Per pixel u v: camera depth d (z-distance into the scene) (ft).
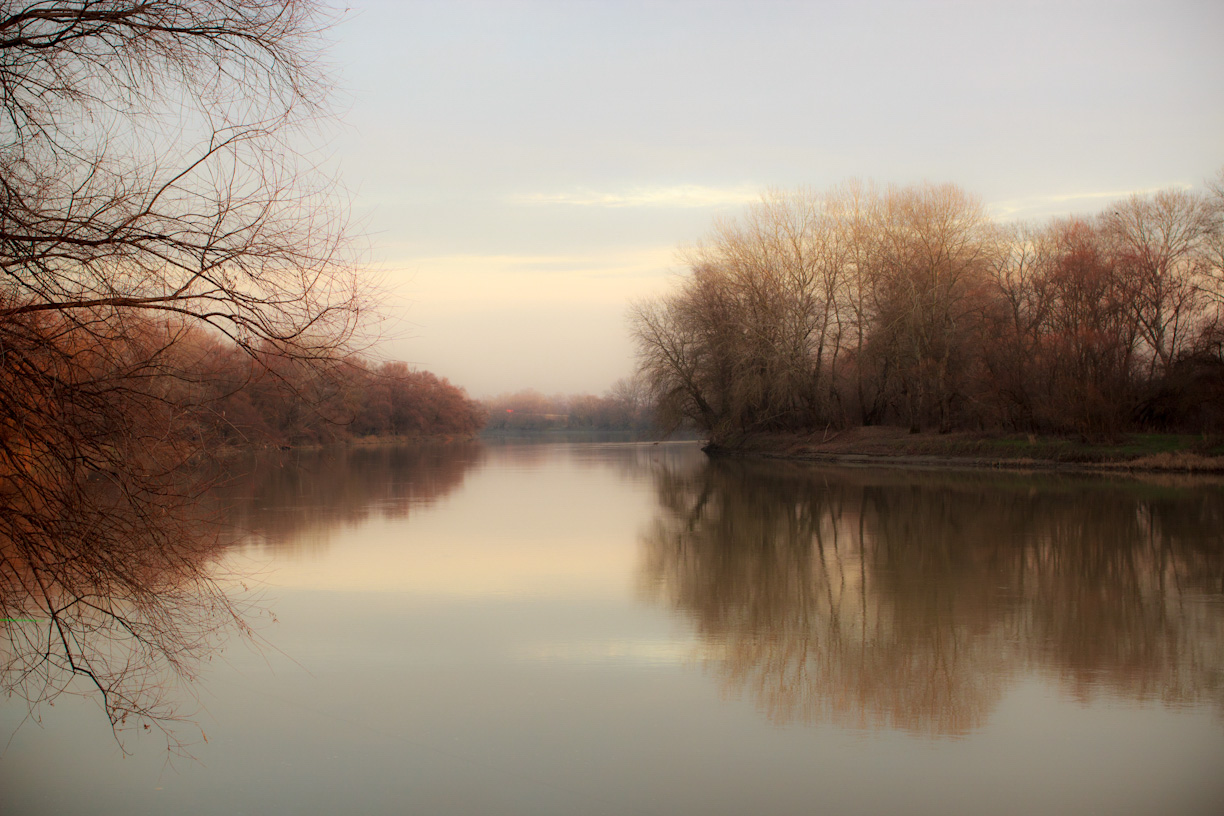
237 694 30.07
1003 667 33.09
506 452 219.61
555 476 128.67
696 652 35.40
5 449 18.61
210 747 25.53
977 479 106.11
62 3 19.22
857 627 38.93
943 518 72.49
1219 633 37.27
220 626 38.47
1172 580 47.47
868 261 151.33
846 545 60.75
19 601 22.59
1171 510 73.20
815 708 28.94
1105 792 22.72
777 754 25.22
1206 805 22.02
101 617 27.02
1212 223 126.72
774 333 155.84
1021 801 22.29
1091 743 25.82
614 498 94.68
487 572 51.57
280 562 54.90
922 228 138.92
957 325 139.85
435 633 38.09
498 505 87.71
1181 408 116.16
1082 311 126.21
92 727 26.81
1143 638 36.60
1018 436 132.26
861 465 138.10
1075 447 118.52
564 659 34.37
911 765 24.45
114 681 27.48
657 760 24.81
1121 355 118.11
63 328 19.54
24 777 23.49
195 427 21.56
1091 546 57.88
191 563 23.18
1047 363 123.03
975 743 25.93
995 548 58.13
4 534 19.26
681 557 56.70
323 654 34.81
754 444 177.58
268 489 106.32
